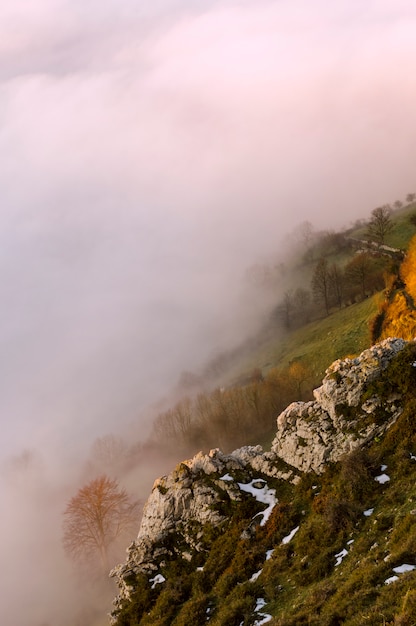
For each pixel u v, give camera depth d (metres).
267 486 54.75
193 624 43.69
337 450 51.88
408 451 47.62
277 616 37.78
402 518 40.44
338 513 44.75
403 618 28.03
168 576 51.78
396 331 142.25
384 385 53.62
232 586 45.53
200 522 54.25
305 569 42.25
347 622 31.16
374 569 35.03
